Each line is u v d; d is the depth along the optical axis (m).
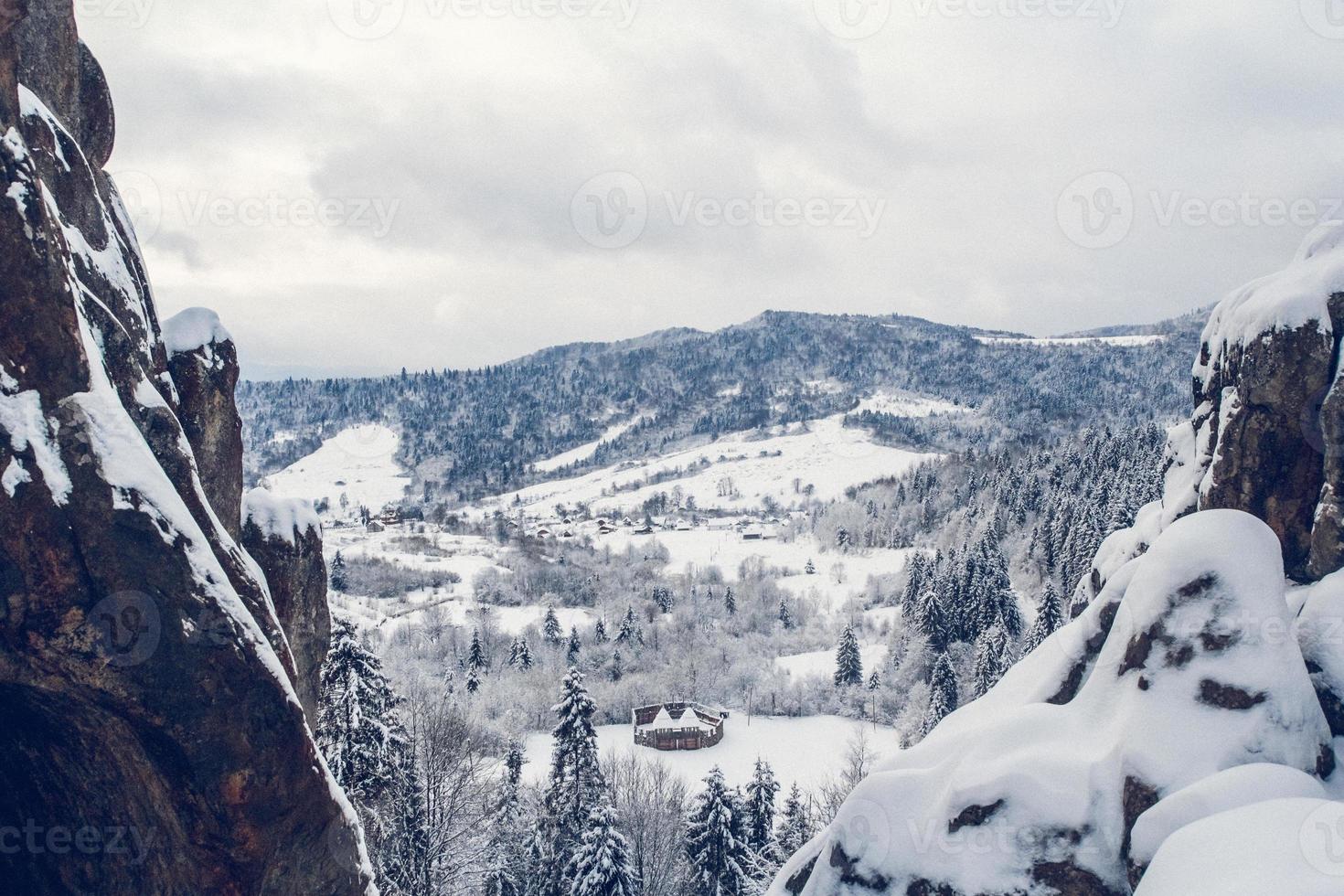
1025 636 85.88
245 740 9.86
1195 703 14.52
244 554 12.50
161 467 10.34
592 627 126.94
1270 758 13.80
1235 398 18.69
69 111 12.88
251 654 10.11
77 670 9.08
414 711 41.56
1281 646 14.48
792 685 108.50
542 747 83.94
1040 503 129.75
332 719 32.88
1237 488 18.53
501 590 149.62
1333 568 16.95
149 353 12.86
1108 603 17.75
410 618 124.62
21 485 8.65
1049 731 16.27
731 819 49.38
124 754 9.78
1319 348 17.30
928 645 99.62
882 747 90.38
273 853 10.51
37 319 8.98
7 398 8.76
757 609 141.50
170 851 10.18
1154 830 13.13
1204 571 15.23
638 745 93.31
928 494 190.12
